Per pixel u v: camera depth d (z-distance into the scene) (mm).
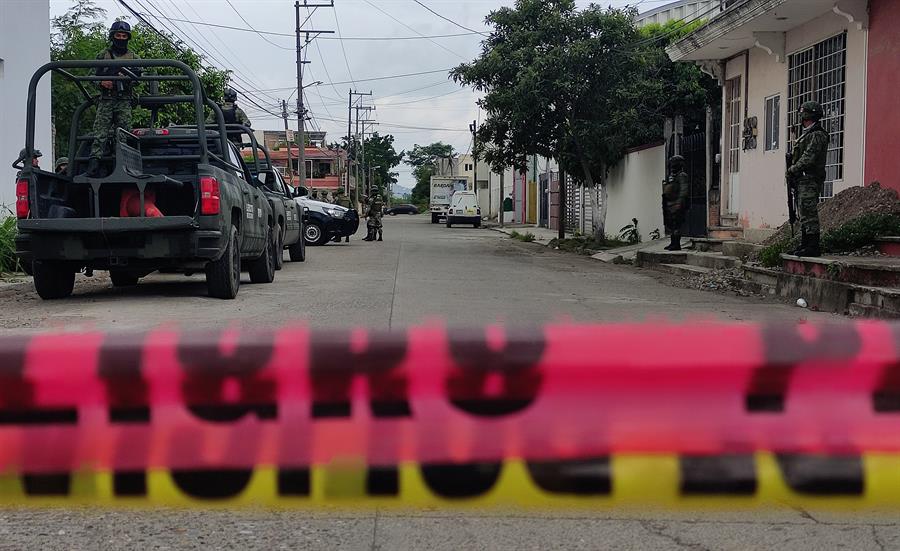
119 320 7711
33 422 2793
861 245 10594
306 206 22672
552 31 21266
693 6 27672
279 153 79562
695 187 19812
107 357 2770
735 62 16891
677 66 22094
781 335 2752
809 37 13758
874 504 2746
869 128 11938
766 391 2764
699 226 19578
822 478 2748
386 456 2773
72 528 3182
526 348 2762
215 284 9352
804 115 10398
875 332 2756
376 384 2771
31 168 8625
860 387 2762
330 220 22703
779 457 2742
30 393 2777
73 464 2777
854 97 12383
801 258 10219
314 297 9781
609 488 2748
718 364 2748
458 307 9062
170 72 24094
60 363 2773
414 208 105688
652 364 2756
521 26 21812
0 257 12102
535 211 47594
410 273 13586
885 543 3051
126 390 2777
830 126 13273
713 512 3334
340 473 2775
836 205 11781
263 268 11500
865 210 10945
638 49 21578
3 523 3223
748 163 16234
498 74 21969
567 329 2789
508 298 10156
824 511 3322
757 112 15875
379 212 26094
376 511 3346
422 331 2791
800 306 9789
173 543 3059
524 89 20891
